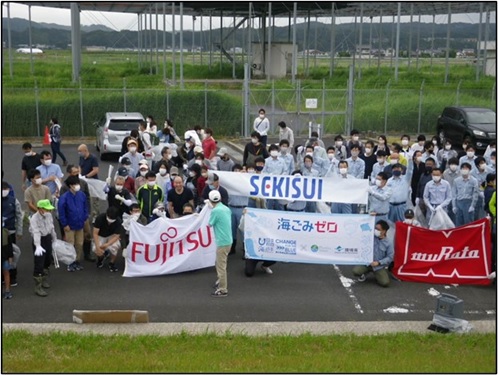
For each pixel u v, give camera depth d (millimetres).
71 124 31656
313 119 32531
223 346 8930
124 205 12875
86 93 33344
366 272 12328
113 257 12516
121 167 14070
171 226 12477
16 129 31062
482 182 15062
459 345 9086
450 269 12195
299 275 12625
